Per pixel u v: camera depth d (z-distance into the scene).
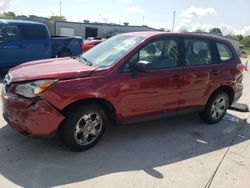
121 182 3.74
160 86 4.88
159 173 4.02
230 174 4.16
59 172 3.85
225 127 6.02
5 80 4.47
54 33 42.25
